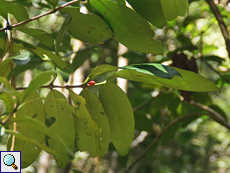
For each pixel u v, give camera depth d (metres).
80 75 0.90
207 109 0.79
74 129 0.51
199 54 0.76
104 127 0.51
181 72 0.48
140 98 0.99
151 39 0.53
